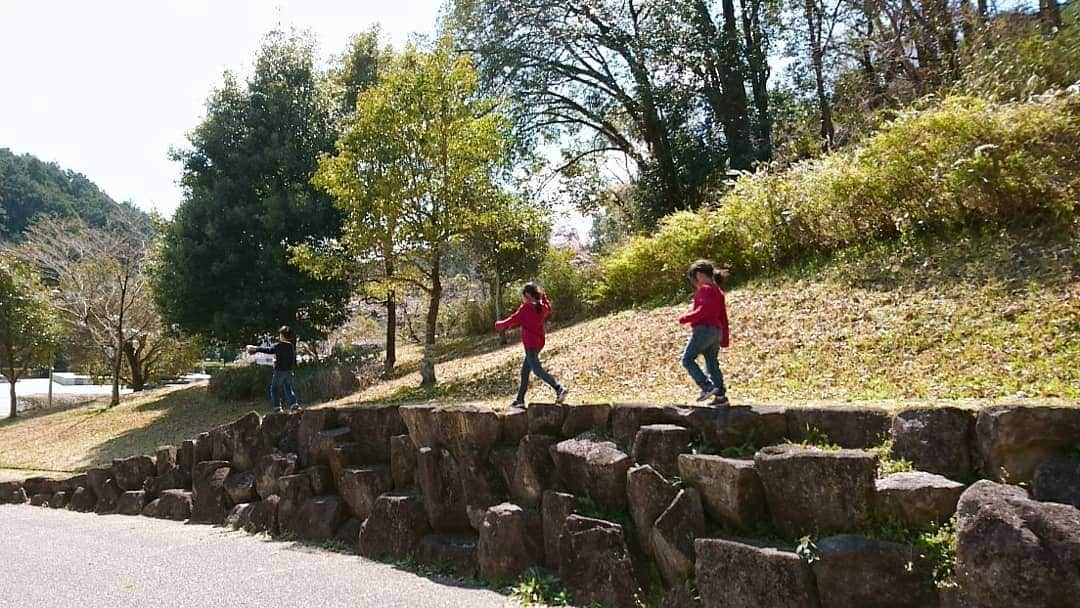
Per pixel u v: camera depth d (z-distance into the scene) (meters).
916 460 3.98
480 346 18.97
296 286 17.19
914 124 9.11
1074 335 5.72
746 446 4.61
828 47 18.91
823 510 3.93
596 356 10.41
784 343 7.91
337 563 6.18
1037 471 3.49
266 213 17.19
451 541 5.93
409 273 13.49
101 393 30.58
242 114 18.38
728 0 20.34
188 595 5.34
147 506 10.08
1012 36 11.00
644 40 19.22
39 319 24.03
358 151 11.99
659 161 20.59
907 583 3.48
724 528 4.35
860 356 6.85
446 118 11.95
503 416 6.17
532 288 6.62
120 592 5.52
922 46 14.50
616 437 5.34
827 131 18.78
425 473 6.30
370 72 19.58
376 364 18.03
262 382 17.33
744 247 11.76
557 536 5.11
